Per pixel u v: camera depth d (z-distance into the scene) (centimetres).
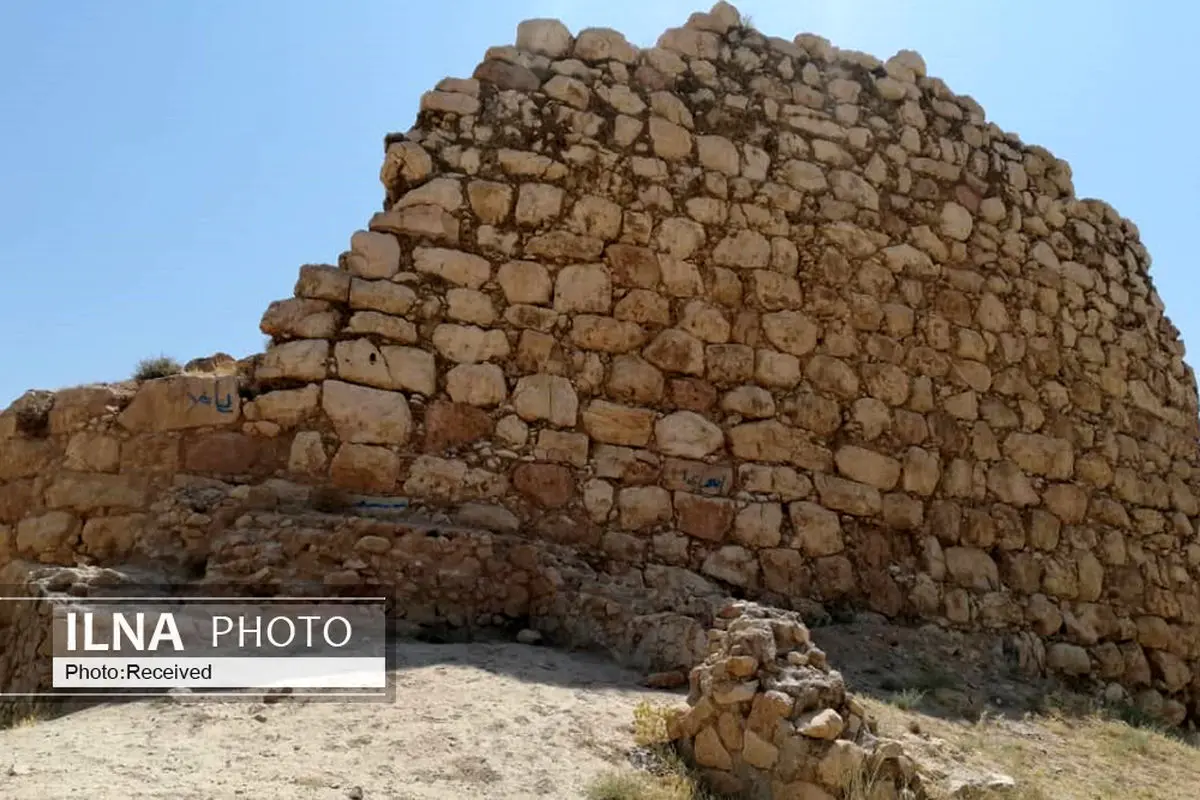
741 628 604
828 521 1033
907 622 1038
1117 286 1318
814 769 530
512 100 1027
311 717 580
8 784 450
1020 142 1272
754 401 1032
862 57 1185
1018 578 1115
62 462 892
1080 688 1106
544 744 565
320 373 912
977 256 1192
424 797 481
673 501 985
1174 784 753
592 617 816
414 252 964
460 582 832
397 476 912
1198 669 1252
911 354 1120
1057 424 1198
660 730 598
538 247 999
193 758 505
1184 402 1379
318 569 802
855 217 1125
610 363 998
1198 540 1325
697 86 1096
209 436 887
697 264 1048
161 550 834
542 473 953
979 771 656
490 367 960
